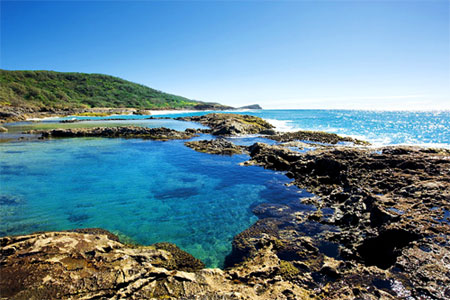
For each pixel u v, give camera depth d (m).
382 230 9.05
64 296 6.25
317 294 6.70
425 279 6.55
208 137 41.94
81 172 20.17
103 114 99.88
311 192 15.88
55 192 15.75
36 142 35.19
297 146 28.91
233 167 22.03
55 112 100.31
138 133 43.44
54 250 8.09
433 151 19.92
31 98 124.00
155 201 14.44
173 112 141.38
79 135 41.66
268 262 8.35
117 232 10.84
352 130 49.09
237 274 7.70
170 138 39.31
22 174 19.45
